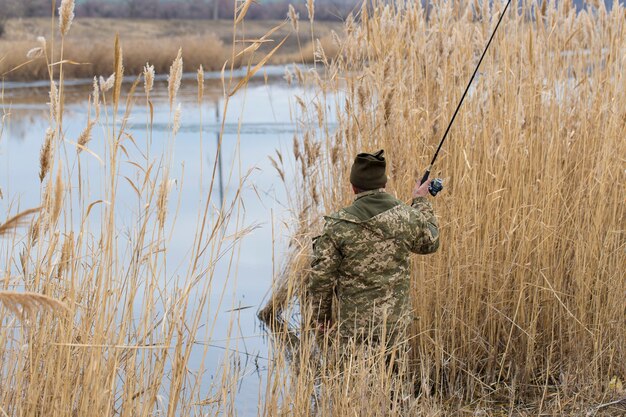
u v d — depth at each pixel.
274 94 22.06
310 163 6.02
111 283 3.57
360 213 4.66
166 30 53.22
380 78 5.86
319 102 6.12
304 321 4.87
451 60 5.96
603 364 5.52
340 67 6.10
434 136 5.85
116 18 57.53
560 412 4.93
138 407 3.66
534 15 6.10
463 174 5.71
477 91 5.95
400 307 4.71
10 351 3.69
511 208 5.62
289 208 7.08
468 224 5.57
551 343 5.43
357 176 4.71
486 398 5.30
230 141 14.25
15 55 26.66
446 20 6.05
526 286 5.66
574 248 5.80
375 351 4.46
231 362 5.68
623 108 6.00
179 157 12.64
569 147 6.10
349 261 4.68
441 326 5.52
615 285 5.54
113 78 3.50
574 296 5.56
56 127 3.39
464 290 5.56
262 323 6.48
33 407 3.37
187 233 8.75
